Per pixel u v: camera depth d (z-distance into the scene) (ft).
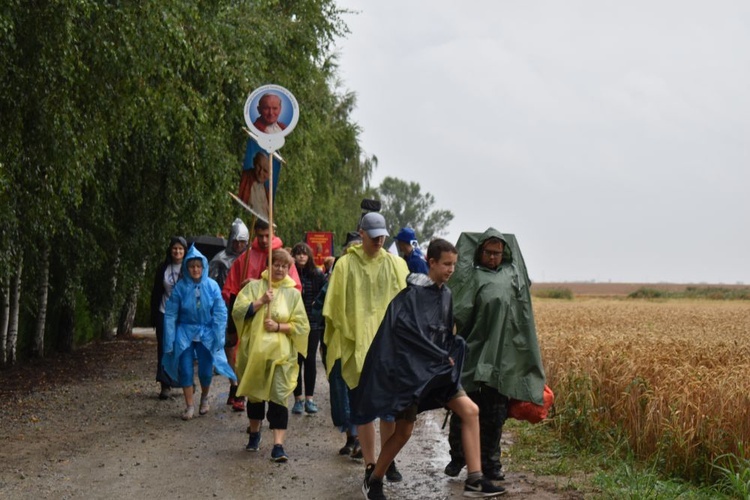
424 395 19.43
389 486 22.93
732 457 23.29
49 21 27.61
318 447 27.84
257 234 33.86
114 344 63.26
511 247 23.11
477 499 21.11
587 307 126.21
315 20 60.90
